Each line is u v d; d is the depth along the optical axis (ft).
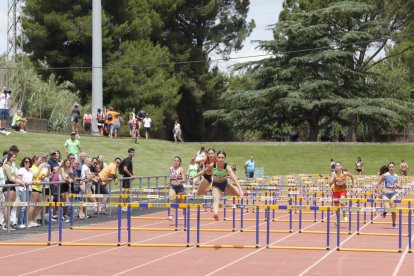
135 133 205.26
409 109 255.29
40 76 243.40
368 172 214.48
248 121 269.44
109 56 255.29
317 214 97.09
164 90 261.24
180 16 298.76
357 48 259.39
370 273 48.24
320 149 231.50
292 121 272.72
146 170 179.32
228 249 60.49
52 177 82.53
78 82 253.03
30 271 49.24
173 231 75.05
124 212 99.50
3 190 72.64
